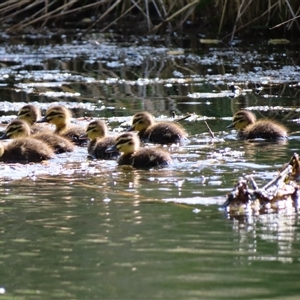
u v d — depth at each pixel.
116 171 14.17
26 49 32.88
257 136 17.00
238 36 34.28
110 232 10.01
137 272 8.56
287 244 9.41
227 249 9.26
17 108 21.27
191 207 11.22
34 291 8.08
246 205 11.18
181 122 19.00
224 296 7.85
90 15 39.12
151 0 35.75
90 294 7.96
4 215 10.93
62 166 14.84
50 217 10.80
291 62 28.27
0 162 15.37
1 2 37.25
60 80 26.00
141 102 21.78
